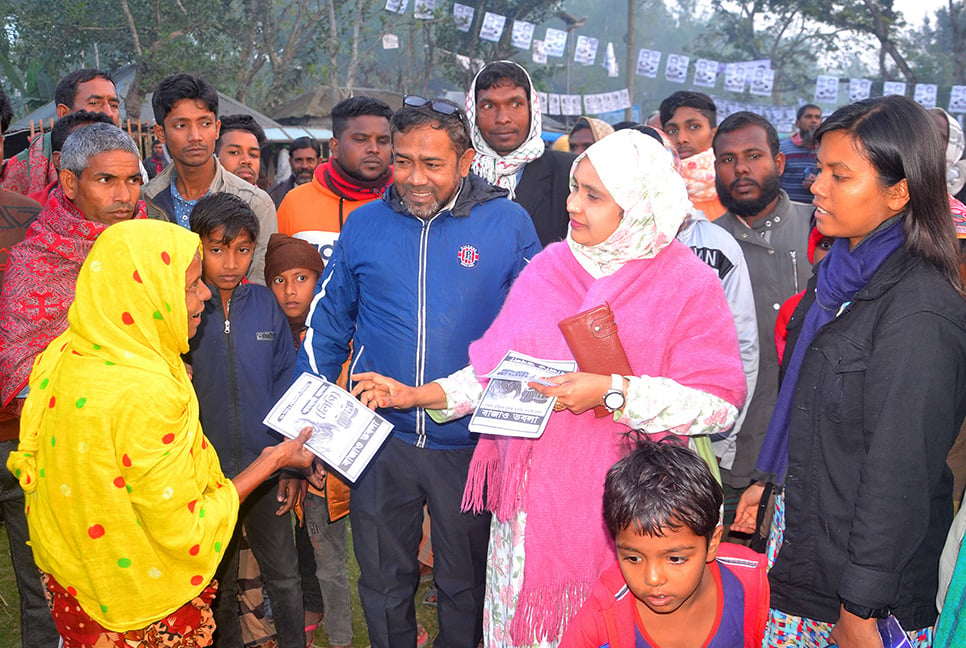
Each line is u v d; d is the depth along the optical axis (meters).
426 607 4.19
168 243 2.25
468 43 24.61
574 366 2.53
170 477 2.17
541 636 2.62
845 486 2.12
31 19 20.22
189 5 20.97
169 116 3.92
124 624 2.30
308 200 4.40
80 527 2.19
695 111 4.98
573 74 48.28
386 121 4.27
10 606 4.10
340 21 25.41
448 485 3.09
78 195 3.07
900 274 2.03
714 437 3.35
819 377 2.16
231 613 3.22
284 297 3.67
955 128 5.85
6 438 3.10
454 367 2.97
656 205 2.46
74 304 2.23
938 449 1.94
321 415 2.75
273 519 3.23
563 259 2.67
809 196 7.70
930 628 2.18
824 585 2.19
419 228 2.98
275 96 23.55
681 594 1.89
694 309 2.52
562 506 2.56
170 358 2.33
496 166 4.05
